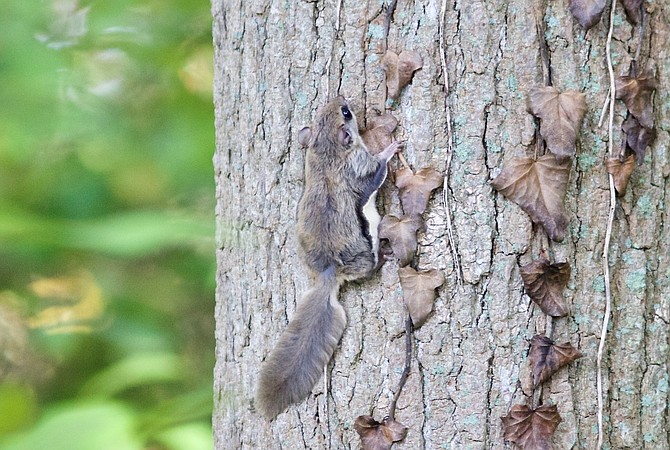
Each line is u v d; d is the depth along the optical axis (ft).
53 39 21.86
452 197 20.30
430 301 20.31
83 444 20.65
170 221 21.25
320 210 20.39
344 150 20.36
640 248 20.33
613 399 20.35
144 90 22.12
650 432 20.36
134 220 21.22
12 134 21.71
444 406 20.34
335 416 20.42
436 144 20.30
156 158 21.91
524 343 20.30
